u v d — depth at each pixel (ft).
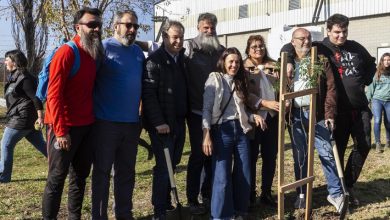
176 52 15.79
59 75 13.34
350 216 17.04
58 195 14.51
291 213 16.92
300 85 15.78
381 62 29.32
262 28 88.79
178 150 16.53
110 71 14.29
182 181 22.13
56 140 13.76
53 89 13.38
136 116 14.88
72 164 15.23
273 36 53.93
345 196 15.29
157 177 15.64
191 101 16.67
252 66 17.04
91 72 14.01
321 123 16.72
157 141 15.44
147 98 15.01
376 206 18.20
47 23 44.73
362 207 18.10
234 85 15.43
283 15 82.89
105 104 14.47
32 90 21.75
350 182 18.16
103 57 14.21
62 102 13.53
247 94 15.56
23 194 20.62
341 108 17.67
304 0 78.07
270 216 17.15
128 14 14.28
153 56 15.26
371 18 67.31
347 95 17.47
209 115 15.35
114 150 14.65
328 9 73.61
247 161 15.67
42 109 22.22
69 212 15.48
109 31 41.50
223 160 15.43
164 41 15.65
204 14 16.96
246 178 15.70
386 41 65.31
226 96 15.42
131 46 14.79
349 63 17.47
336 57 17.43
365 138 17.76
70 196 15.42
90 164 15.30
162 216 15.67
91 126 14.57
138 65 14.82
